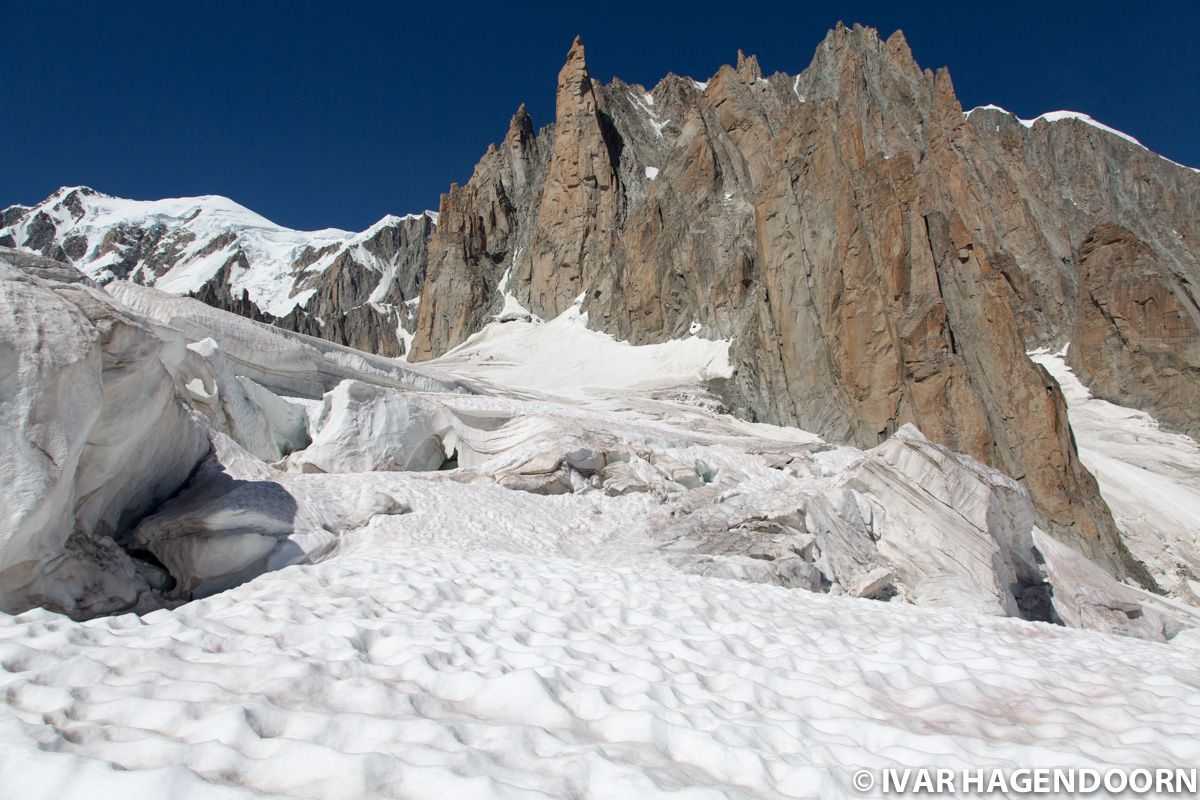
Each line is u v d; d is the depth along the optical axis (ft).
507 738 11.21
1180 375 155.63
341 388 63.26
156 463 34.42
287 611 18.48
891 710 15.72
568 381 188.85
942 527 54.49
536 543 46.85
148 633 15.92
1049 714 16.02
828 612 28.94
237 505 34.12
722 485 69.31
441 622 19.36
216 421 53.83
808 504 52.06
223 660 14.25
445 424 68.90
